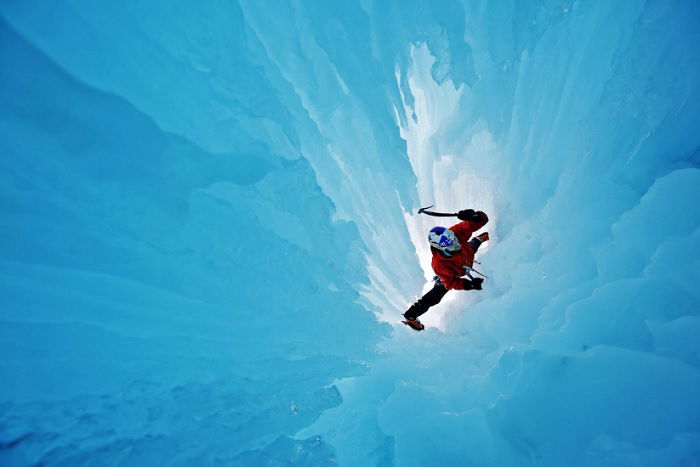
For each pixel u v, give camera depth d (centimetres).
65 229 188
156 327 232
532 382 216
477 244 306
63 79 167
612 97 248
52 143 170
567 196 268
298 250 265
